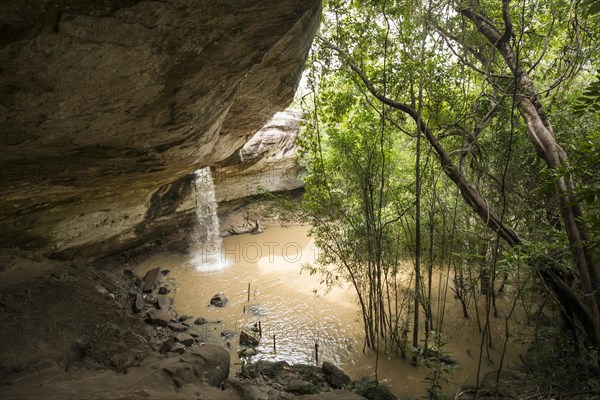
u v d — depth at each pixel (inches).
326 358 315.3
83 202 370.6
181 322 363.6
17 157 208.2
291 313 383.6
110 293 352.8
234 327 359.3
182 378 197.8
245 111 331.0
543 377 236.5
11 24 117.4
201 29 168.1
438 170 330.3
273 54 245.3
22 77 139.3
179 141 279.0
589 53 263.7
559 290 241.9
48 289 287.4
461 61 267.3
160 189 471.5
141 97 193.5
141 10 140.0
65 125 187.0
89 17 130.6
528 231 290.0
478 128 284.2
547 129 262.5
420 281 312.8
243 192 657.0
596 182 176.6
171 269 485.4
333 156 349.4
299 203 340.8
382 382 285.9
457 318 361.7
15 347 213.0
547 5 282.0
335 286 434.3
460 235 335.9
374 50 275.7
